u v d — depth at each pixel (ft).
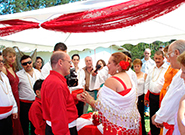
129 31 16.25
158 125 6.68
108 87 6.61
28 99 11.69
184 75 4.64
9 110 9.21
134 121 6.80
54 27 10.06
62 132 5.69
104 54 44.70
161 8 8.11
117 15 8.74
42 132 8.04
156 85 11.51
